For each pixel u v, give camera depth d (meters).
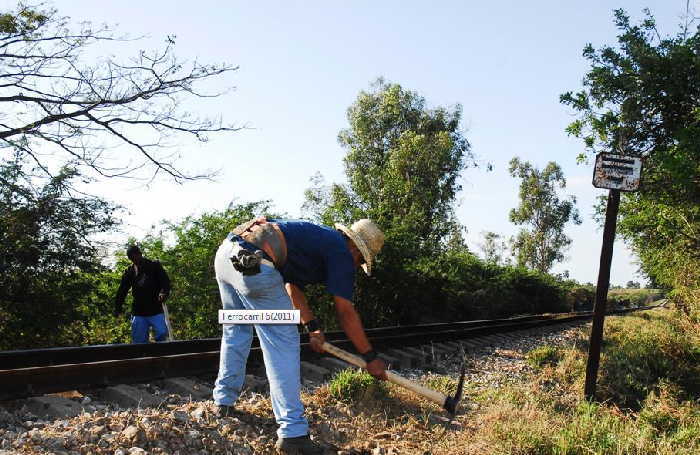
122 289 8.74
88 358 6.27
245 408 4.50
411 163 39.97
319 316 14.28
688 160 13.23
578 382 8.37
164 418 3.85
